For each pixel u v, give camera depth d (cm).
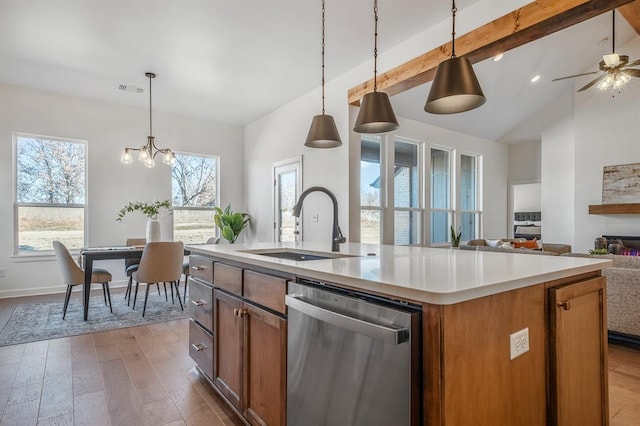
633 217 536
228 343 190
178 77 450
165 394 212
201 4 299
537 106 655
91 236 520
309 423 129
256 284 166
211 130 641
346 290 119
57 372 242
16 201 475
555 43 471
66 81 461
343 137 443
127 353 277
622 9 332
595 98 567
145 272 383
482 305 101
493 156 742
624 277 293
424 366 93
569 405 133
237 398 179
